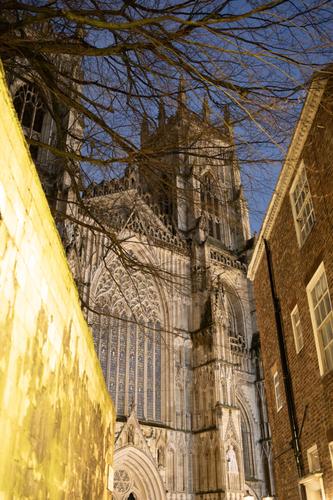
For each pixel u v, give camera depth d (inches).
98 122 428.8
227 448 1856.5
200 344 2146.9
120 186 663.1
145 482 1753.2
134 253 2160.4
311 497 710.5
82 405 295.6
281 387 910.4
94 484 350.3
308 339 741.9
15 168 163.3
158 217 2378.2
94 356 352.5
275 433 946.7
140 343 2022.6
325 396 657.0
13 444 155.6
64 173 1820.9
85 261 1836.9
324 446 661.9
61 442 231.3
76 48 383.9
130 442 1752.0
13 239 160.2
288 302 868.0
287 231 883.4
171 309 2187.5
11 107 162.2
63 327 239.9
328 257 669.9
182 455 1910.7
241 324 2527.1
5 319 150.3
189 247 2448.3
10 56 427.2
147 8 362.0
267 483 2106.3
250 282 2650.1
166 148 454.9
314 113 722.8
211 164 476.4
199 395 2044.8
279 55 327.9
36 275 188.9
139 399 1918.1
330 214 666.2
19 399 163.9
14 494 155.5
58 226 1485.0
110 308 1956.2
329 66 348.2
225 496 1743.4
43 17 363.3
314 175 733.9
